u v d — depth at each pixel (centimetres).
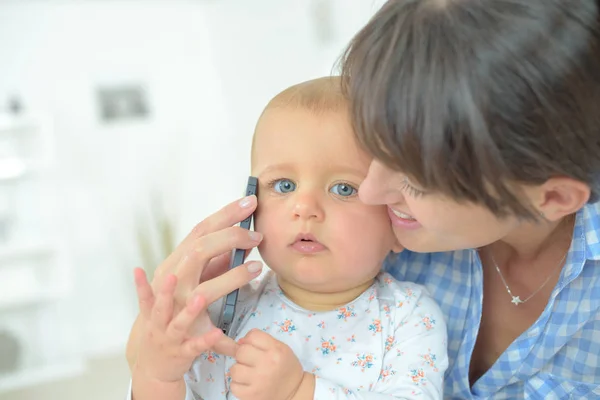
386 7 59
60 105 373
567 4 52
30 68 367
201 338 59
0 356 320
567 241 75
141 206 384
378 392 69
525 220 58
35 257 349
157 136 400
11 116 357
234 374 64
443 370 73
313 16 272
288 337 73
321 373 71
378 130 55
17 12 363
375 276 80
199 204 407
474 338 80
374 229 70
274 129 72
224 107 414
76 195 370
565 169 55
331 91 73
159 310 60
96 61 384
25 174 354
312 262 69
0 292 336
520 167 53
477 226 59
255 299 78
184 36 409
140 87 397
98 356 348
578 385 76
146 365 63
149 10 399
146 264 342
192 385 72
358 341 73
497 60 51
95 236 371
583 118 53
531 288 79
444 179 53
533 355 76
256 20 341
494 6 53
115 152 386
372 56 56
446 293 84
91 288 364
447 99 51
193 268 66
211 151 413
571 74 51
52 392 302
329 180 70
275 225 70
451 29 52
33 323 347
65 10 375
